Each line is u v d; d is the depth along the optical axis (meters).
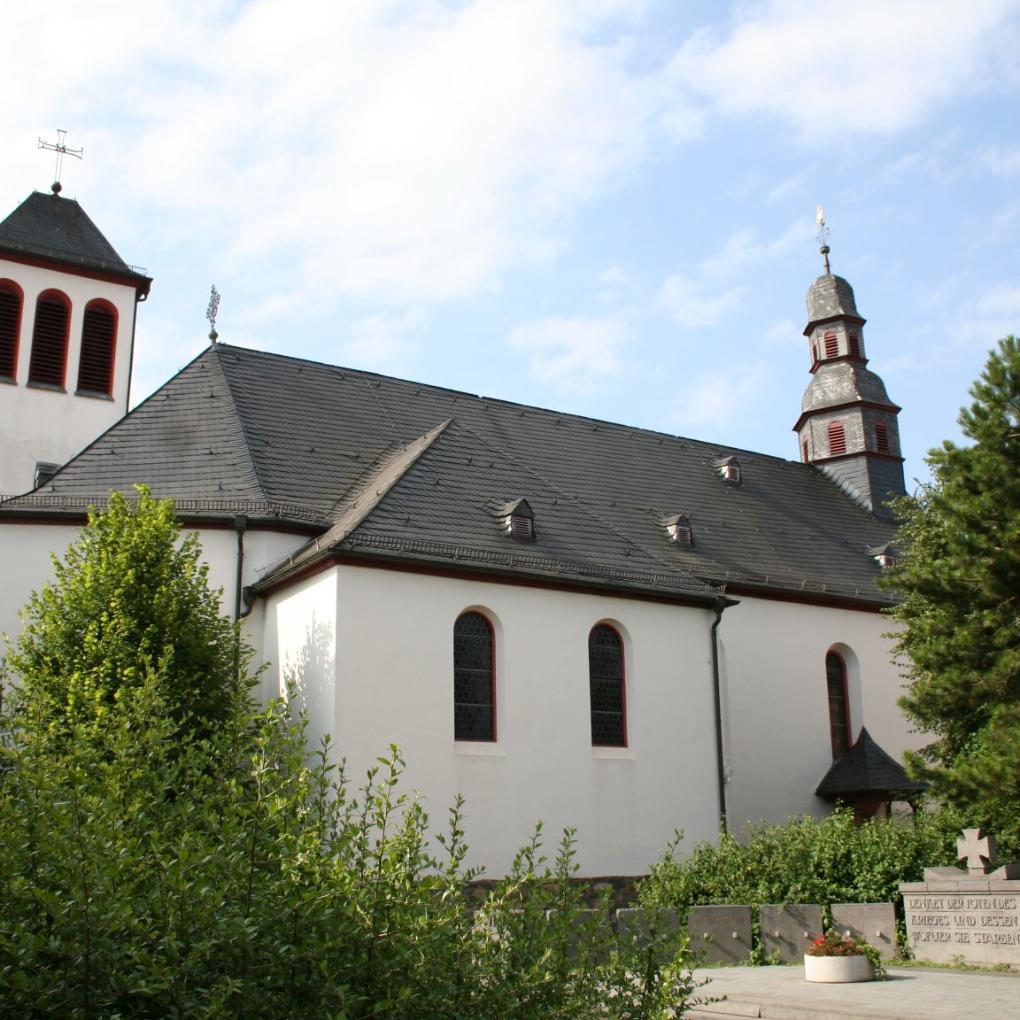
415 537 18.84
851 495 35.00
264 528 20.69
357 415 25.92
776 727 26.03
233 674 16.52
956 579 17.08
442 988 6.16
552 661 19.67
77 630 16.61
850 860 16.88
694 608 21.92
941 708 16.97
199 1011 5.36
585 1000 6.55
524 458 27.86
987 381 17.53
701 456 32.78
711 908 16.34
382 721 17.59
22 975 5.21
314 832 6.50
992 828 17.84
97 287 30.02
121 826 6.34
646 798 20.06
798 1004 11.62
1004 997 11.88
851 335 36.53
